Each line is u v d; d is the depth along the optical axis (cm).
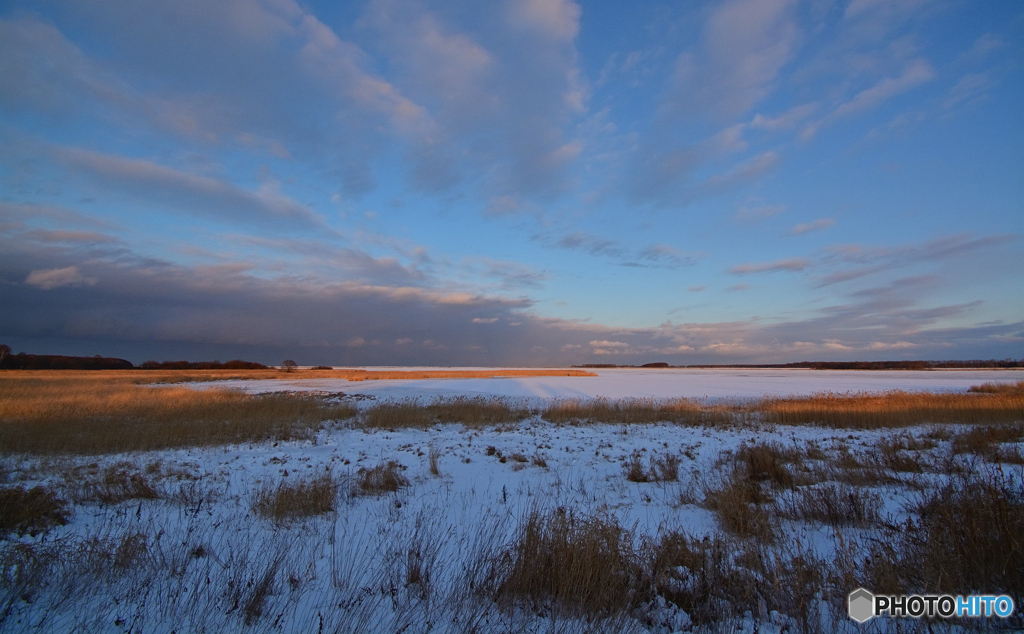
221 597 362
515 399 2831
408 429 1517
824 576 387
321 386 4228
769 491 682
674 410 2077
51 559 417
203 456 1028
